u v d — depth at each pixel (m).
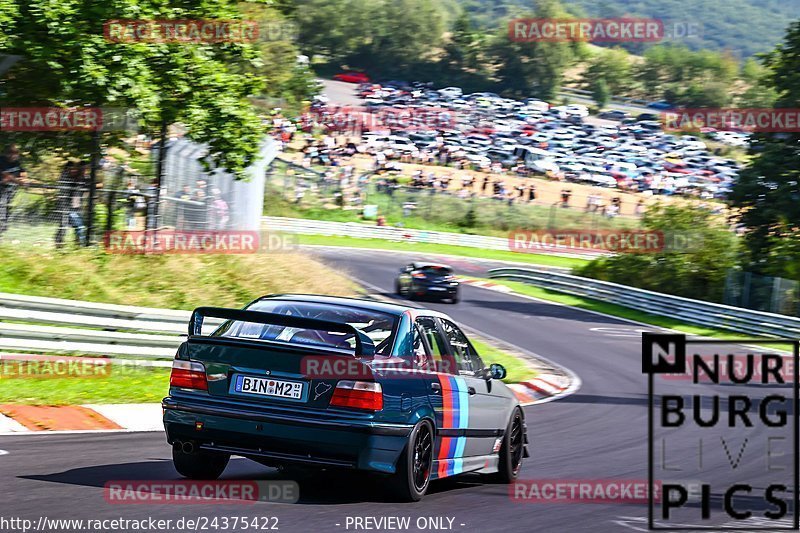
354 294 57.56
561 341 70.25
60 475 19.09
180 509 16.62
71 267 43.72
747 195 104.06
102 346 34.09
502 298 98.62
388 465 18.20
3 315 31.22
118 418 28.05
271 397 18.14
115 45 45.97
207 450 18.48
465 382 21.03
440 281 85.12
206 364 18.55
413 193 170.00
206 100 50.50
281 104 85.00
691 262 104.44
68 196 46.84
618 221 176.50
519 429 23.95
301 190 155.00
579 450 29.89
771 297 93.75
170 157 56.22
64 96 46.84
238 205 68.75
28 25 44.41
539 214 172.38
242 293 49.44
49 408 27.91
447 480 23.30
